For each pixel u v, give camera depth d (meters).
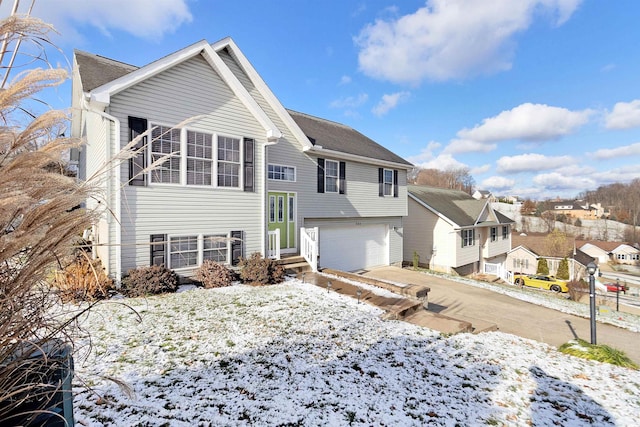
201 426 3.09
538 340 7.20
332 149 12.77
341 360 4.75
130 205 7.46
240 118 9.38
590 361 5.41
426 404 3.73
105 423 3.02
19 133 1.22
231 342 5.14
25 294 1.41
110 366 4.20
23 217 1.23
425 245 19.05
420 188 22.27
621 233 60.28
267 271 9.05
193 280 8.49
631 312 16.33
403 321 6.88
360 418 3.38
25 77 1.16
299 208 12.00
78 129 13.05
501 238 23.20
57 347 1.65
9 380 1.45
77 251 1.61
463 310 9.55
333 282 9.52
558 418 3.58
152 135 7.77
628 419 3.60
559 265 26.91
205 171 8.68
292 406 3.52
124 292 7.20
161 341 5.05
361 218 14.55
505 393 4.10
